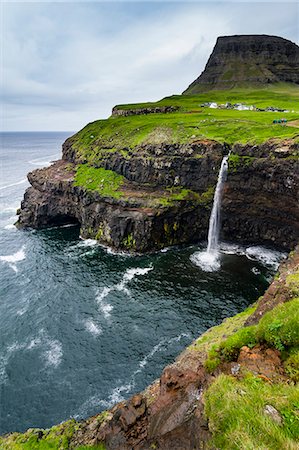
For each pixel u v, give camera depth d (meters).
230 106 108.50
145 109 115.81
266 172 51.66
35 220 76.06
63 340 36.44
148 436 12.09
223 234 62.50
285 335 12.80
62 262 56.31
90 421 18.52
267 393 10.08
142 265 53.78
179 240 61.97
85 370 31.98
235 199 58.28
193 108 110.25
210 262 53.84
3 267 55.22
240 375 11.77
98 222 66.75
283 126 62.31
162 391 13.73
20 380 31.09
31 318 40.62
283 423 8.66
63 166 93.56
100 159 81.12
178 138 68.31
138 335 36.62
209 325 37.66
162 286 46.75
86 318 40.31
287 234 55.16
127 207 61.88
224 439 8.85
